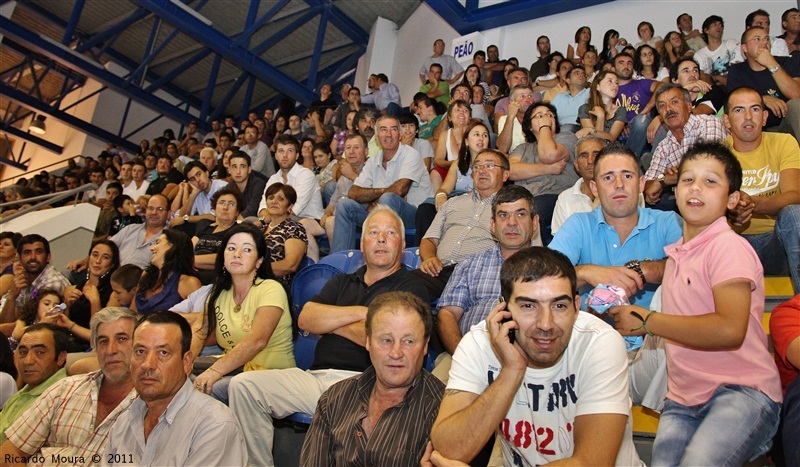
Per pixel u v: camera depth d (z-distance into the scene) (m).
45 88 17.16
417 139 5.45
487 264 2.91
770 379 1.89
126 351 2.73
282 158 5.36
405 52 11.05
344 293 3.01
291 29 10.91
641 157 4.31
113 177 10.22
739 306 1.83
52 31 14.37
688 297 2.02
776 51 5.13
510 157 4.35
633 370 2.37
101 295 4.77
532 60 8.55
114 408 2.71
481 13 8.98
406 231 4.44
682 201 2.10
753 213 2.88
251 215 5.59
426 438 2.10
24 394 3.22
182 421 2.29
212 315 3.20
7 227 6.49
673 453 1.92
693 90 4.68
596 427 1.67
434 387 2.21
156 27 12.30
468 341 1.96
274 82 10.91
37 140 17.16
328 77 12.49
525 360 1.73
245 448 2.38
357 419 2.17
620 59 5.42
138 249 5.43
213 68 13.34
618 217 2.50
